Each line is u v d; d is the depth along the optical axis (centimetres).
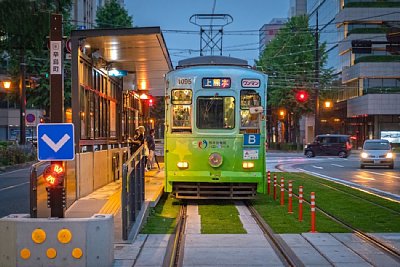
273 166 3603
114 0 5375
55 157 805
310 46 6025
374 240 1015
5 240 780
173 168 1496
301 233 1088
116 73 1828
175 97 1502
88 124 1502
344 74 6931
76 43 1361
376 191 1975
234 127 1495
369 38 5981
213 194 1523
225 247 961
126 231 987
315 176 2625
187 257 883
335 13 7181
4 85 4406
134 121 2603
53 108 836
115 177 1891
